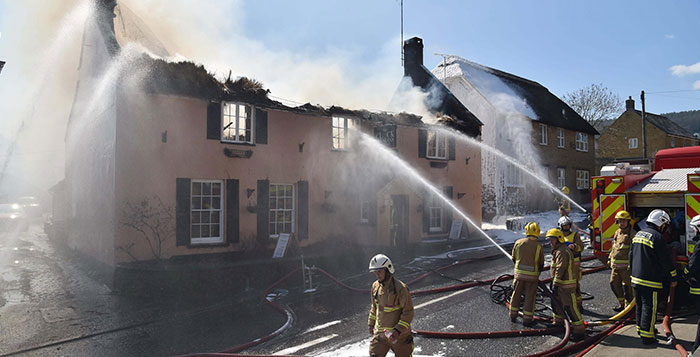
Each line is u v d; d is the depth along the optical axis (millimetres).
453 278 10992
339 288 10672
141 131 11391
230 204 12688
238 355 6055
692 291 5543
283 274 11750
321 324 7844
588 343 6184
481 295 9211
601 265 11914
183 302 9758
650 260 5867
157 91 11422
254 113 13289
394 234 15773
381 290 4863
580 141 32781
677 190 7293
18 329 7973
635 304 6387
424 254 15312
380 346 4789
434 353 6098
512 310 7332
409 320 4715
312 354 6336
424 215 17172
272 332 7520
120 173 11047
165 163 11680
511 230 20516
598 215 8242
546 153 28703
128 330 7910
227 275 11023
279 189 14008
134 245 11156
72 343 7270
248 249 12898
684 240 7336
